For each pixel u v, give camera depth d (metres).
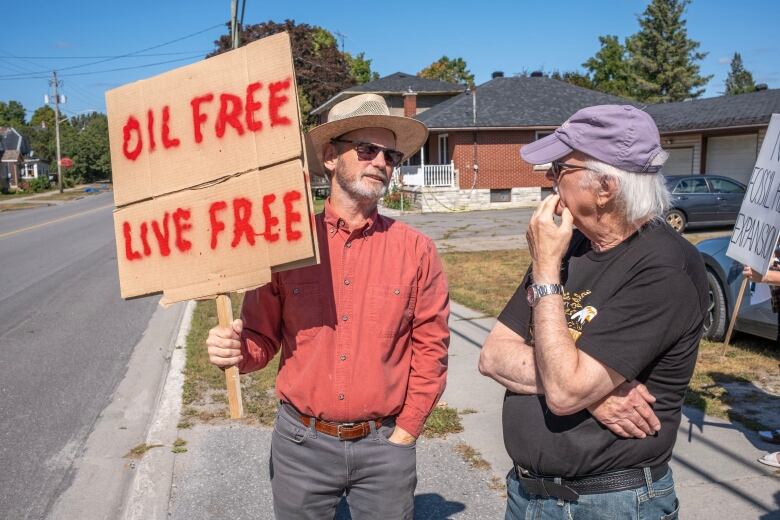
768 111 21.50
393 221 2.49
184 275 2.17
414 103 33.78
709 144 23.41
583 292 1.91
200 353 6.75
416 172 29.36
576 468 1.85
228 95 2.11
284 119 2.05
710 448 4.21
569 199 1.90
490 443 4.39
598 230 1.90
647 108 27.94
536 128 28.45
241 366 2.34
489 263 12.20
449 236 17.83
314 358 2.32
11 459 4.45
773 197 3.63
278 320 2.42
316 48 53.28
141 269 2.21
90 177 84.69
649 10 57.69
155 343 7.49
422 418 2.40
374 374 2.31
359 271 2.36
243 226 2.10
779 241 3.95
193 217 2.15
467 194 28.47
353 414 2.31
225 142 2.11
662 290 1.76
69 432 4.90
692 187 17.92
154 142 2.19
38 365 6.68
